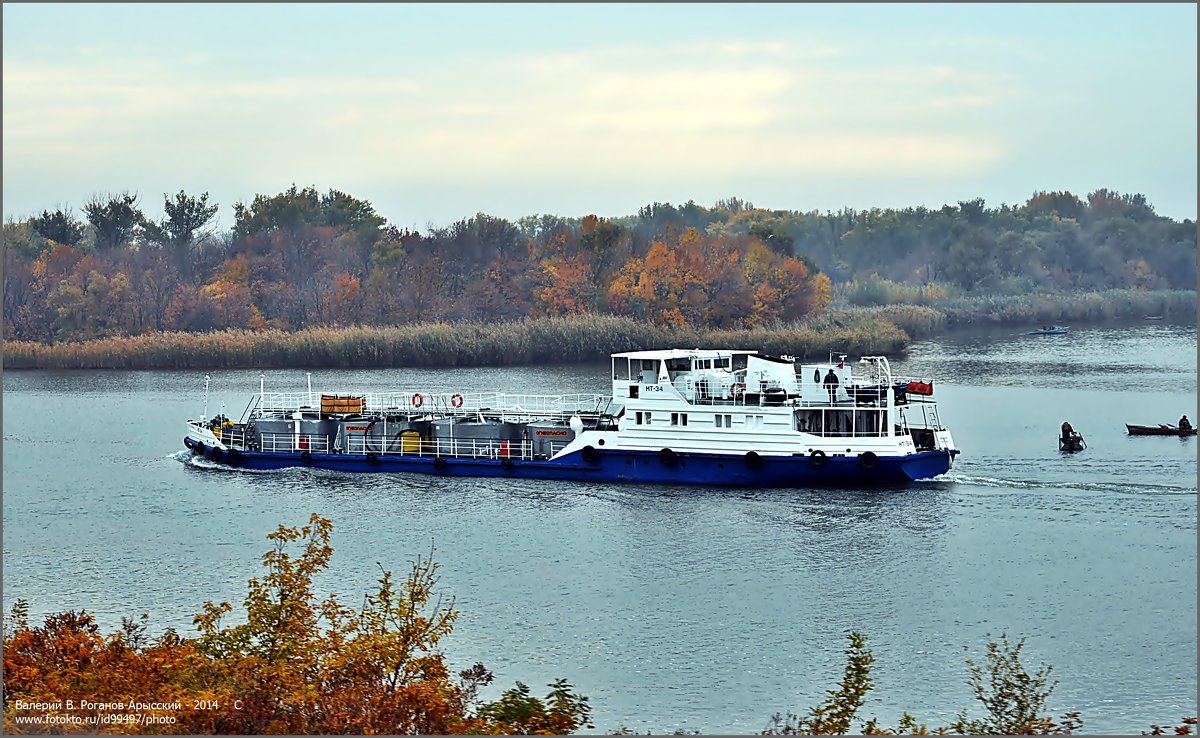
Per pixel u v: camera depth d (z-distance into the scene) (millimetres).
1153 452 179125
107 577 122562
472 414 178375
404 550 130000
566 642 103562
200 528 141125
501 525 139000
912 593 114750
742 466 153625
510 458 164500
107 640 95125
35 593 117625
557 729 80562
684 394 159250
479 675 85875
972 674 96938
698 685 95250
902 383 158875
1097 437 194125
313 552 85250
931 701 92312
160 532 139750
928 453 153000
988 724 85375
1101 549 127000
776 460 151875
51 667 81875
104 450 197250
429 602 113188
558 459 161875
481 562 125250
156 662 79750
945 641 103375
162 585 119875
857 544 129500
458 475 166250
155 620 109562
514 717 79875
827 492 151125
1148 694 93188
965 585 116625
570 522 139625
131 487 165000
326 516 144875
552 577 120062
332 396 182750
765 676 96812
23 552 132125
